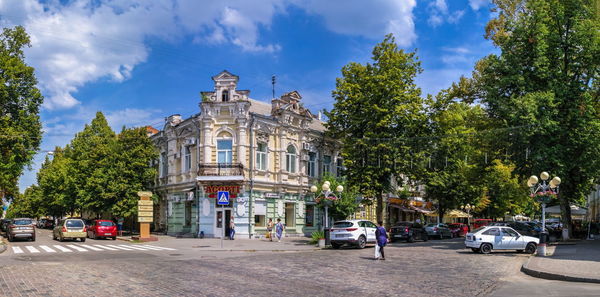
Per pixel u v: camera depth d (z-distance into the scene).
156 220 44.22
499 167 48.19
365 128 35.50
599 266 16.41
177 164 40.19
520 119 27.64
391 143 33.62
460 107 44.28
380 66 35.25
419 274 14.95
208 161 35.38
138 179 41.41
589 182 32.19
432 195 47.09
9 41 36.34
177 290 11.26
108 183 40.56
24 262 17.59
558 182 22.09
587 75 30.42
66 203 50.97
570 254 21.72
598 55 29.58
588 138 28.19
